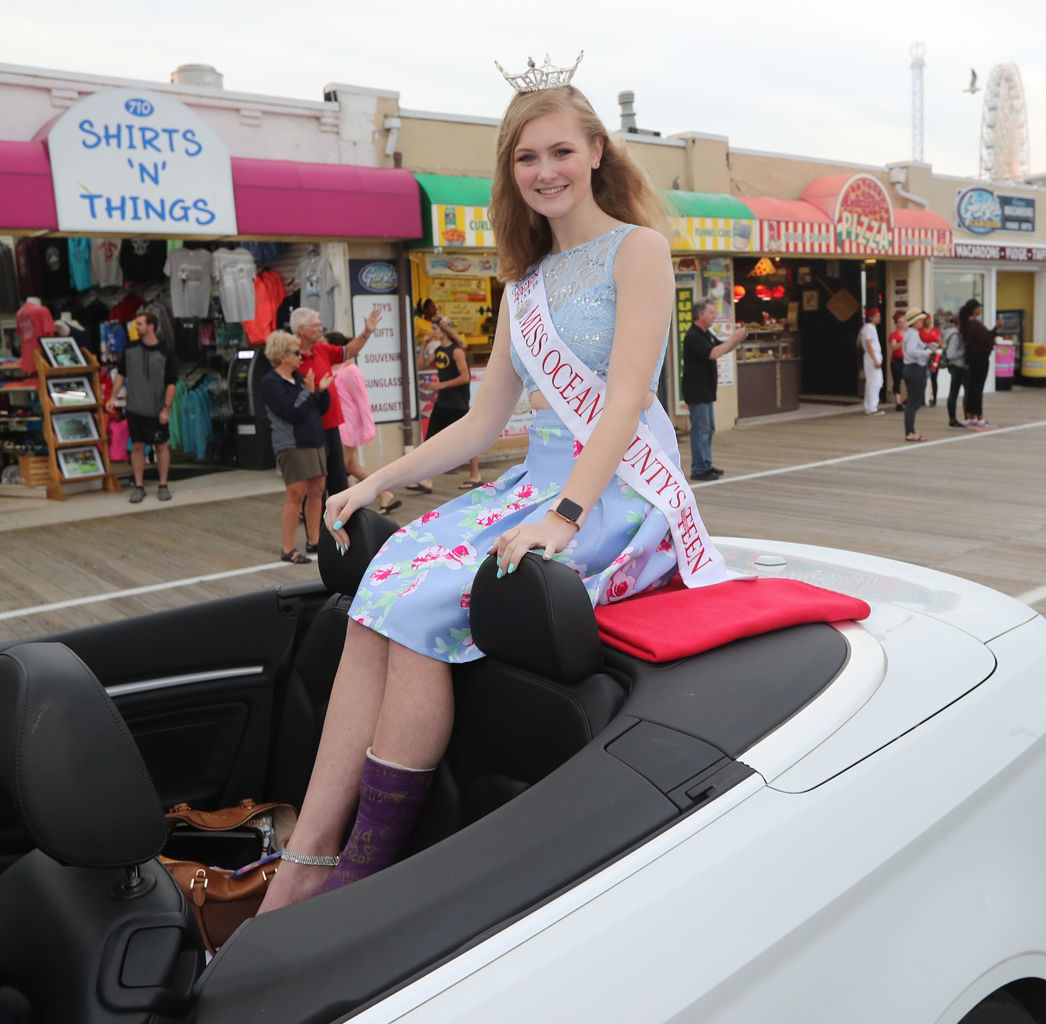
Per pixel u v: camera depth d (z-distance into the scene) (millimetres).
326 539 1886
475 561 1578
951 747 1339
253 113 9523
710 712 1261
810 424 14500
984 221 18328
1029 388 19500
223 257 9930
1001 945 1265
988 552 6238
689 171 13305
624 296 1617
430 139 10805
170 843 2070
